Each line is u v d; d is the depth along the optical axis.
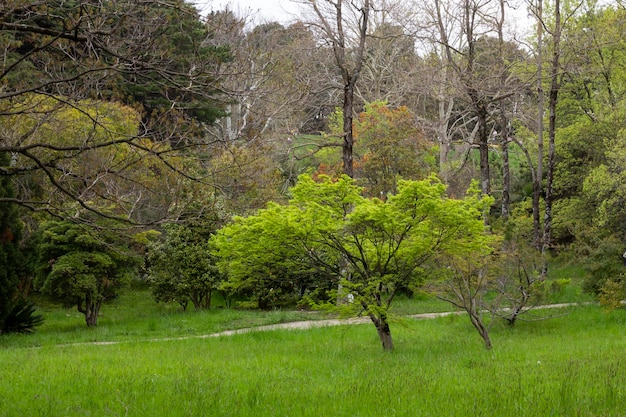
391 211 12.47
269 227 12.71
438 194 12.70
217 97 8.19
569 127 30.36
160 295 24.61
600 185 25.45
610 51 29.17
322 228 12.81
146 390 8.88
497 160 40.84
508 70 25.44
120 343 16.30
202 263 24.06
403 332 17.34
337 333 17.47
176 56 7.59
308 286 24.72
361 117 30.69
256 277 14.46
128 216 7.88
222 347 14.95
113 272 21.39
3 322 18.52
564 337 15.38
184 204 8.28
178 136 7.80
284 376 10.34
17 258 18.77
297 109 17.95
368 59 39.53
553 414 6.91
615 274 19.14
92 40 7.08
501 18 24.09
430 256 13.91
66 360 12.53
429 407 7.44
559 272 29.39
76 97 7.62
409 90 31.78
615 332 16.09
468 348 14.09
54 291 20.42
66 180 8.04
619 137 25.98
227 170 8.27
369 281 13.57
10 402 8.04
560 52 25.23
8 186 18.17
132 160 7.94
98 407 7.91
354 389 8.62
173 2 7.29
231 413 7.36
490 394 8.00
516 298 17.59
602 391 7.96
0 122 8.38
